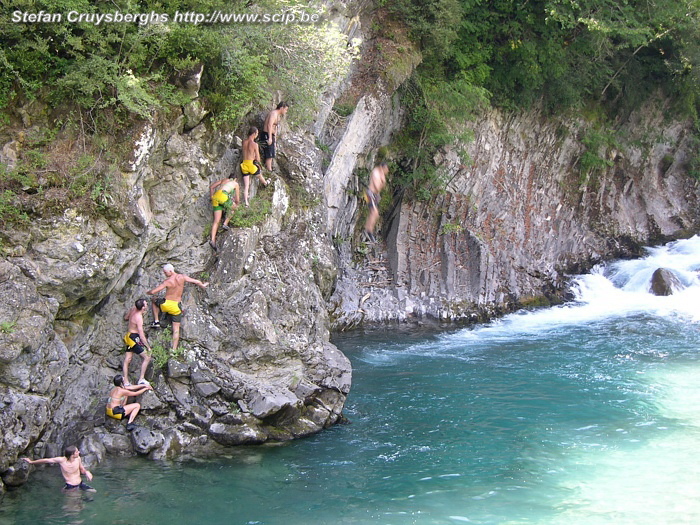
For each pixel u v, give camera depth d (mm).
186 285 12672
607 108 30047
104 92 11844
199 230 13273
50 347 10859
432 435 12688
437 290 21906
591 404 14172
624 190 29625
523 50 25172
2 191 10742
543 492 10391
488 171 25000
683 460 11422
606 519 9523
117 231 11641
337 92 20000
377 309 20969
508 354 17922
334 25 16828
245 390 12141
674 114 31938
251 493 10359
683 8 27438
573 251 26500
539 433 12703
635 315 21484
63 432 11188
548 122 27500
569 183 28250
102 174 11484
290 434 12445
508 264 23516
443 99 23219
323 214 15711
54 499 10008
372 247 22406
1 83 11219
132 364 12164
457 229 22875
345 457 11711
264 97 14328
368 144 21094
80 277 11070
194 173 12984
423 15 22406
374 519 9586
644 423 13094
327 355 13664
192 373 11992
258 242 13742
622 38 28688
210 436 11836
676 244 28188
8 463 10117
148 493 10273
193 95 12672
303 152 15453
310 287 14219
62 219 10977
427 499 10203
